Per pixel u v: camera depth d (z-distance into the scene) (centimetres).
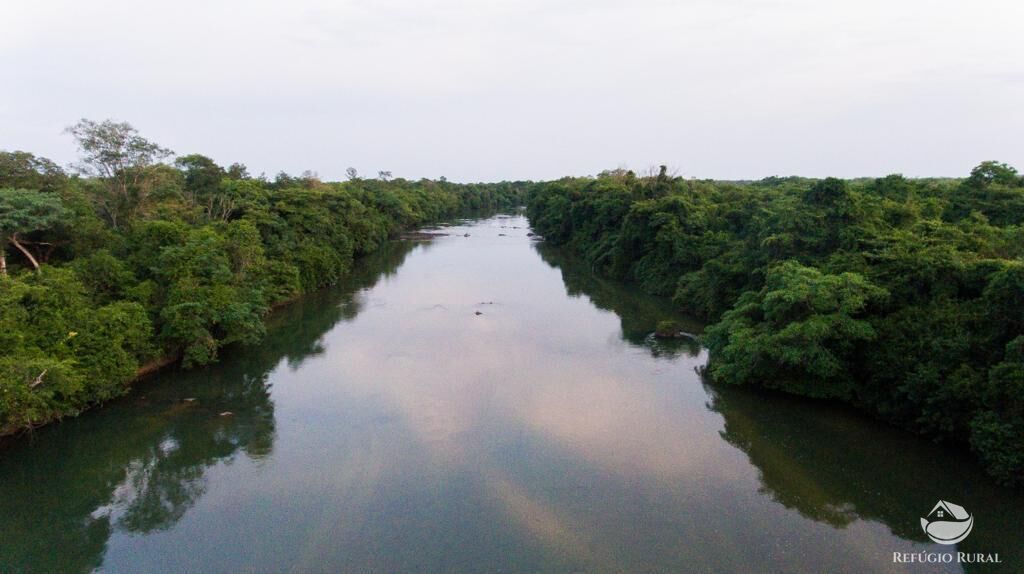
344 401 3622
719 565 2119
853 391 3388
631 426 3262
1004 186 4747
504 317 5784
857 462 2823
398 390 3803
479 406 3541
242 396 3697
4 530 2388
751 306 3881
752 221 5747
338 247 8269
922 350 2927
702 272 5975
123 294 3959
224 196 6359
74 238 4094
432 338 4997
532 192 17212
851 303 3203
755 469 2791
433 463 2856
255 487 2662
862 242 3812
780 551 2195
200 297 4078
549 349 4694
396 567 2117
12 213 3488
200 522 2408
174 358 4281
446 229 15375
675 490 2611
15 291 3055
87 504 2556
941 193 5188
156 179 5653
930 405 2838
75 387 3042
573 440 3094
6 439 3067
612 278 8119
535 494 2581
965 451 2833
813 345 3241
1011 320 2656
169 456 2953
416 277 8131
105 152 5166
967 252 3259
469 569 2100
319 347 4734
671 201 7344
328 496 2581
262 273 5712
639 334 5150
